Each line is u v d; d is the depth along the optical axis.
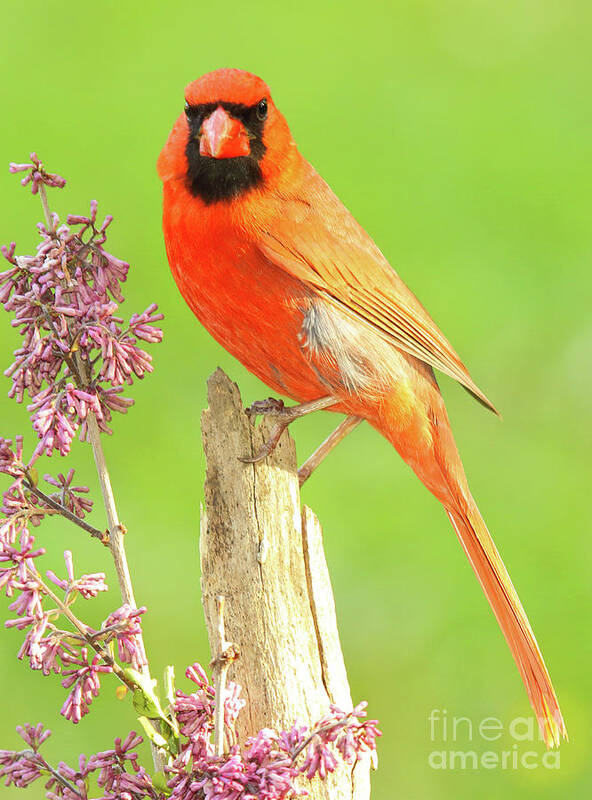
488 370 13.66
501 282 14.65
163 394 12.81
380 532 11.80
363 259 7.52
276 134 7.29
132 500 11.80
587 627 11.03
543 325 14.05
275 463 6.08
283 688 5.96
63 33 18.56
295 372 7.60
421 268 14.77
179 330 13.41
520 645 7.95
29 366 5.61
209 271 7.26
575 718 10.27
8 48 18.12
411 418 7.71
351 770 5.93
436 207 15.68
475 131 17.02
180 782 5.47
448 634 10.88
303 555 6.08
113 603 10.79
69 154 15.95
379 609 11.11
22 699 9.91
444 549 11.66
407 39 18.77
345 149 16.58
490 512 12.26
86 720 9.78
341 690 6.09
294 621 6.02
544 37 18.77
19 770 5.49
